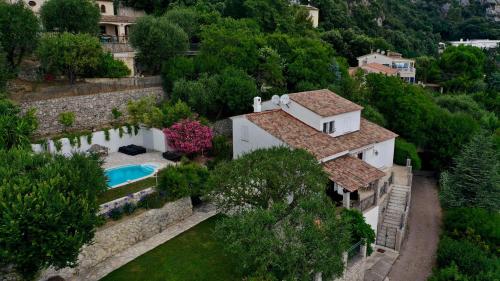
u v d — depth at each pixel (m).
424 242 29.44
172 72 41.97
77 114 36.81
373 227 27.88
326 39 82.69
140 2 73.44
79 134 34.19
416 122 43.16
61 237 16.25
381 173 28.30
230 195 22.09
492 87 83.00
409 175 34.38
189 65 42.88
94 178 20.30
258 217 17.84
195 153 35.31
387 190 32.47
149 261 22.28
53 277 19.97
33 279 18.22
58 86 38.03
